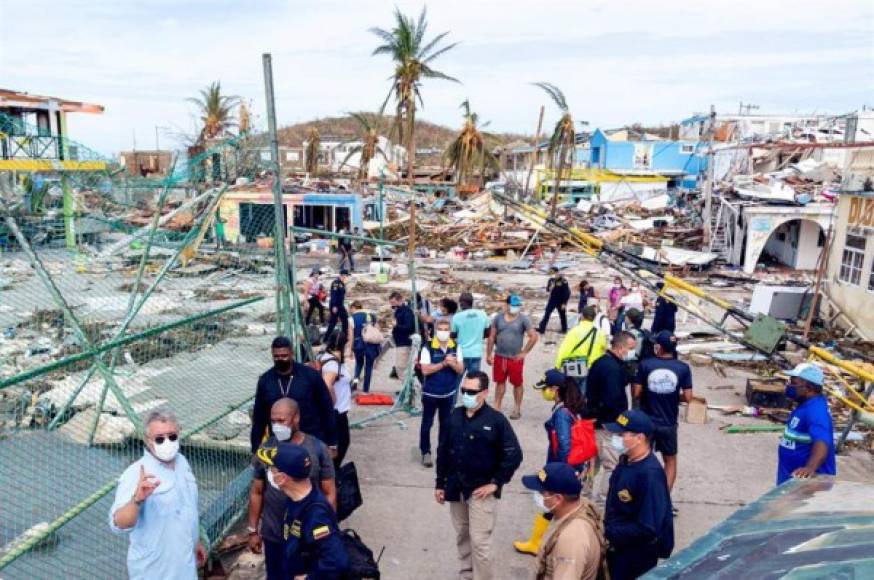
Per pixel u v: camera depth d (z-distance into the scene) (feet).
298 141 310.24
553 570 12.72
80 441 26.94
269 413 19.26
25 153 40.09
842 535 8.63
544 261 105.60
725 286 87.76
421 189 186.91
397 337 38.52
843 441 30.73
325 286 76.74
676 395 22.22
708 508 24.64
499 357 33.45
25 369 37.47
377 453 29.27
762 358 46.52
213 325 50.14
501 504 24.68
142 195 43.34
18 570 18.63
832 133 142.72
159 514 13.62
